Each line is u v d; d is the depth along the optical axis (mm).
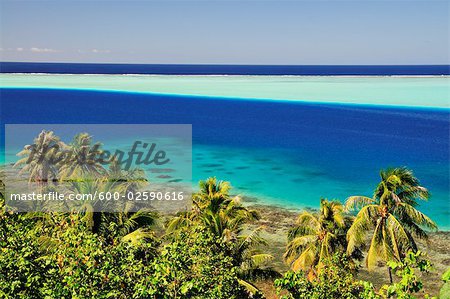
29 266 15562
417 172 70562
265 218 48062
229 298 16859
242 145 94688
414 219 27156
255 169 72688
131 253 16281
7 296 14266
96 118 135375
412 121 130625
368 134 109438
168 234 26672
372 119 135375
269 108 162875
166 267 15297
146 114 145750
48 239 18953
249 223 46156
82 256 15508
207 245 19484
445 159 80750
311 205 53562
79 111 149375
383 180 28750
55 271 15234
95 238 16578
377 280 33438
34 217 23859
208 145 94312
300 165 75812
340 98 192875
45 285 14609
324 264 24797
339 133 111250
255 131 114500
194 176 66250
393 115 143625
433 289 31453
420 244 40094
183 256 16469
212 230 25812
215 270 17875
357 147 92938
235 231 26844
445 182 64000
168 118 137750
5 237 17906
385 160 79938
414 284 13273
